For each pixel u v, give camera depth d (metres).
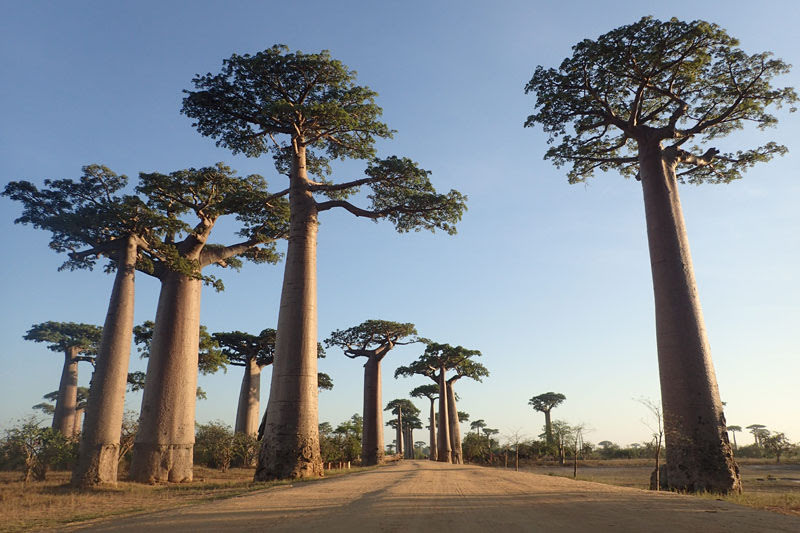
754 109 21.67
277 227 31.61
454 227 27.52
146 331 39.69
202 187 27.38
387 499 9.88
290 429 21.23
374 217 26.72
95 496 16.23
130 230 24.89
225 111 26.19
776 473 39.28
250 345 50.06
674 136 20.91
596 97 22.58
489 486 13.29
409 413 103.56
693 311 18.08
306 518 7.43
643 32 20.11
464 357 60.53
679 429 17.03
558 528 6.25
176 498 14.20
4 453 25.16
